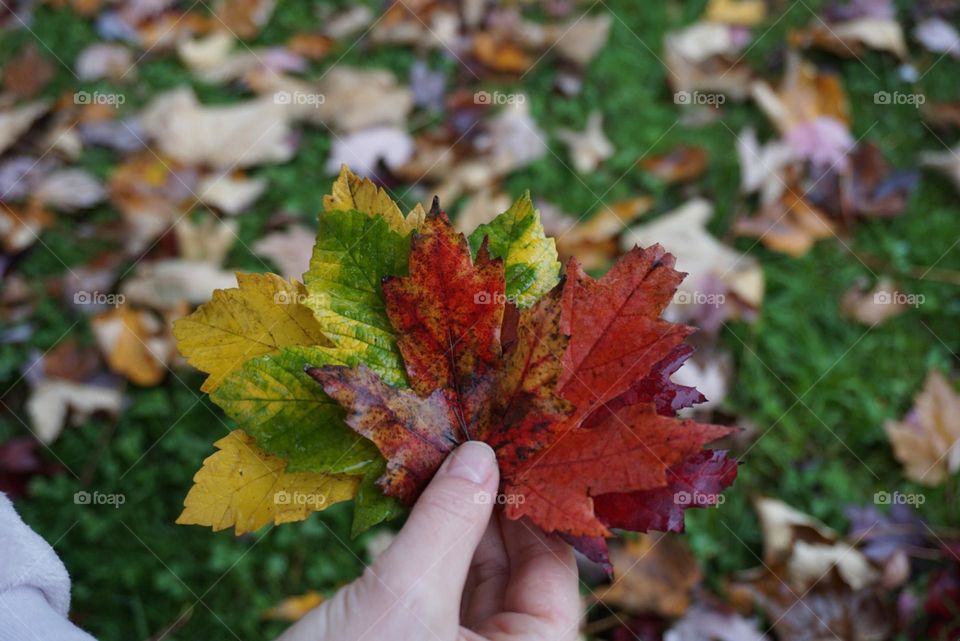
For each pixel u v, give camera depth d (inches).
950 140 28.4
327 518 22.0
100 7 31.0
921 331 25.1
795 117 27.8
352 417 11.2
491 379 11.7
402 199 26.5
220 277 24.5
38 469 22.3
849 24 30.2
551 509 11.1
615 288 11.7
